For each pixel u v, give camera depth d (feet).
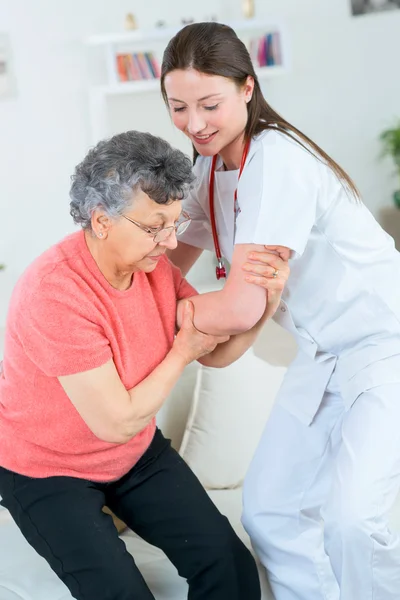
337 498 5.29
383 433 5.35
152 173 4.84
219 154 5.91
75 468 5.49
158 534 5.71
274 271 5.29
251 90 5.47
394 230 19.21
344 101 20.13
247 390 7.33
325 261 5.63
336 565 5.37
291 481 6.19
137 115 18.22
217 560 5.53
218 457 7.17
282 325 5.99
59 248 5.25
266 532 6.20
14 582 5.80
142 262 5.19
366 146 20.39
